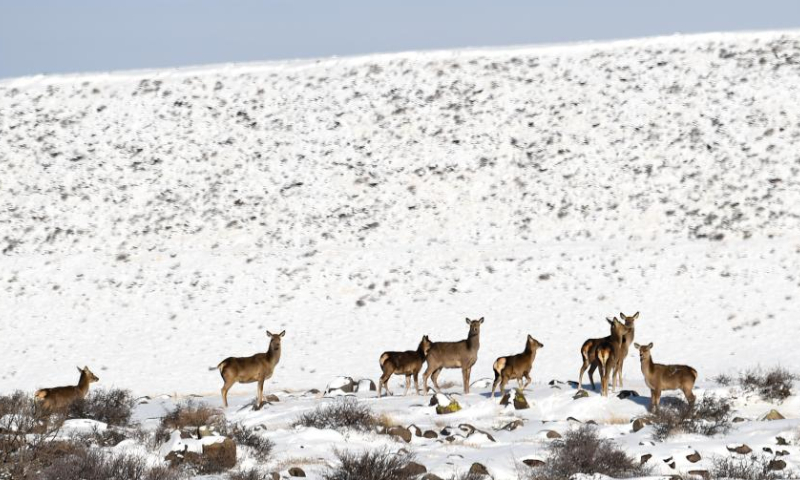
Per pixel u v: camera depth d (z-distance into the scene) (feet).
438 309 554.46
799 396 266.36
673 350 467.52
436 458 195.21
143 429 238.07
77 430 218.38
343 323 541.34
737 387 280.92
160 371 470.39
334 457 195.21
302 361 476.13
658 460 193.16
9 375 471.62
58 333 540.93
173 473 172.04
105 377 462.19
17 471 169.78
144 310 574.56
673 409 241.14
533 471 182.29
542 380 408.87
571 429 220.43
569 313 533.96
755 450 201.57
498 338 499.10
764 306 522.88
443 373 427.74
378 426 231.50
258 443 199.62
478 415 258.37
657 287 563.89
